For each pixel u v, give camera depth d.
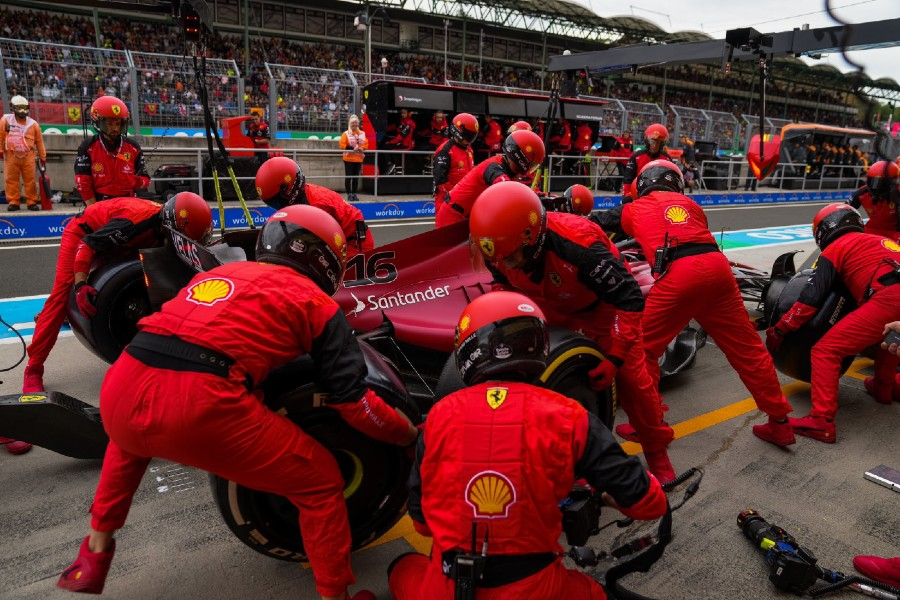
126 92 14.88
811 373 4.08
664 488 2.52
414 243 3.54
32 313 6.02
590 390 3.08
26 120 10.19
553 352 2.74
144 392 1.92
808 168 22.53
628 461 1.80
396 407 2.45
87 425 3.24
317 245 2.21
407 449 2.48
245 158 12.73
